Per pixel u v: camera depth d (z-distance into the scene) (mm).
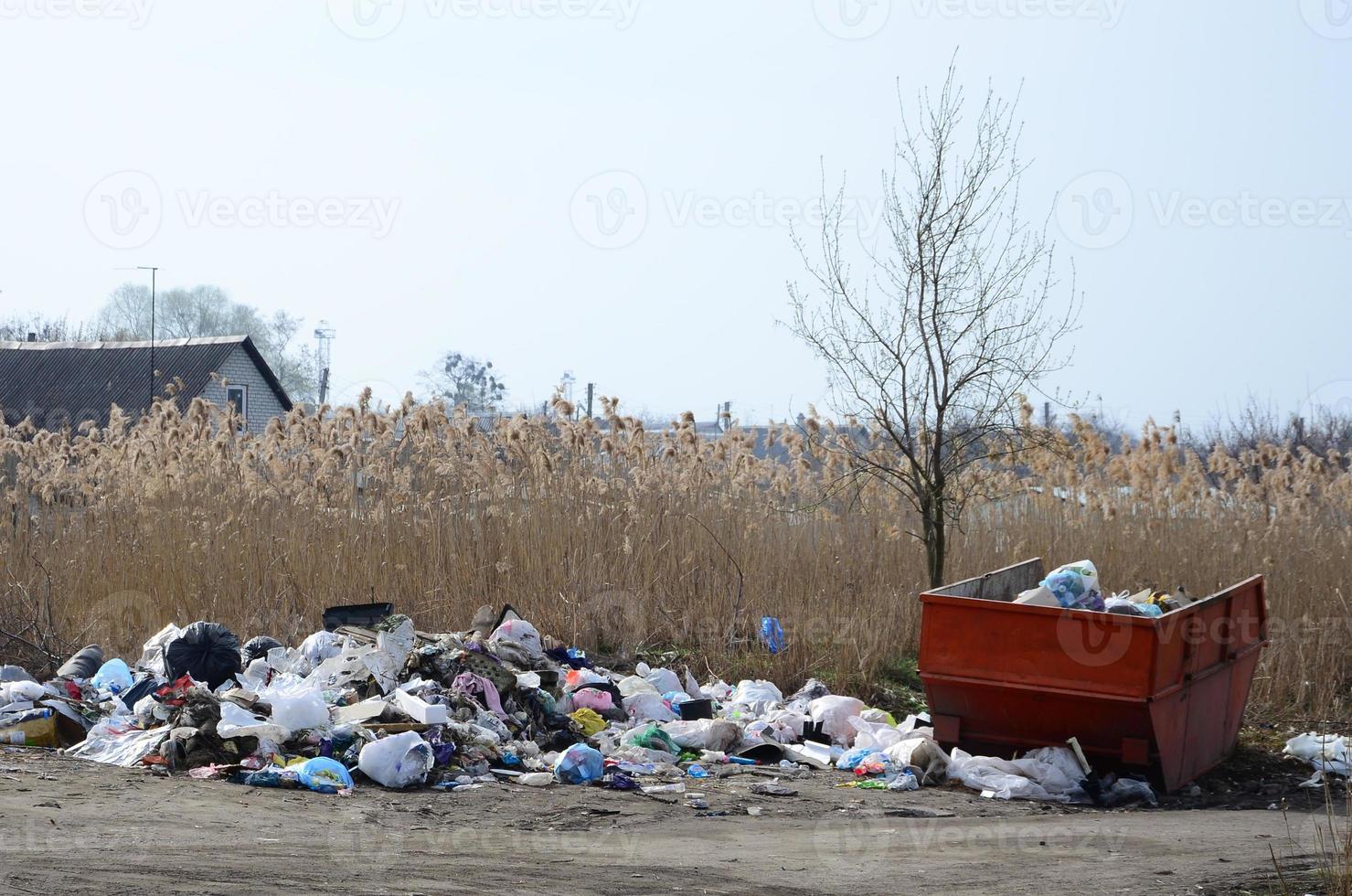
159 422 21359
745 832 10898
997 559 21125
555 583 19250
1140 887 9094
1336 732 16250
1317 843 10680
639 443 21469
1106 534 21844
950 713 13492
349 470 20281
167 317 93125
